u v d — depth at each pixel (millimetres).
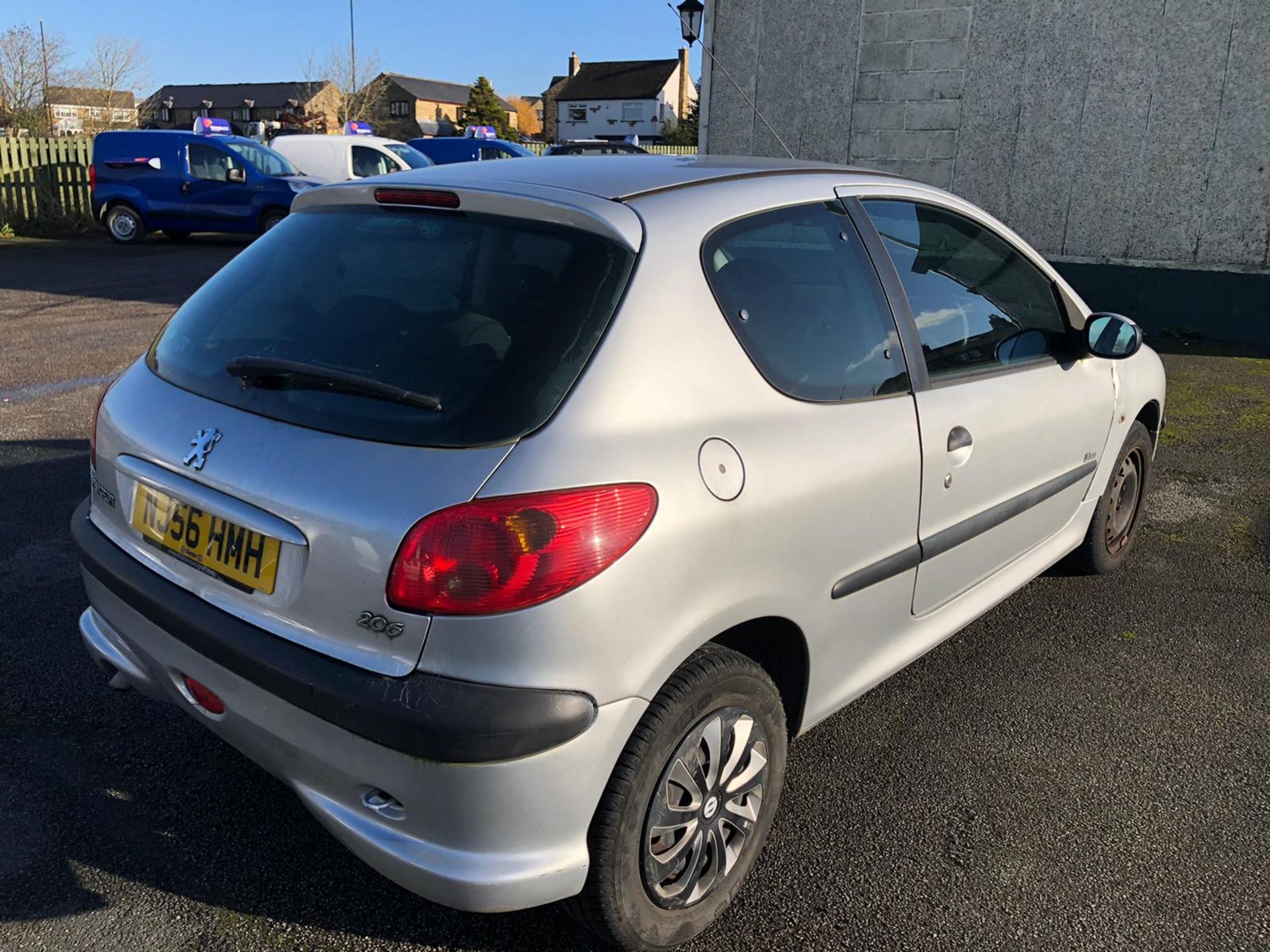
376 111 58969
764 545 2230
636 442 2010
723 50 11523
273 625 2045
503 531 1842
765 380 2342
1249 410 7312
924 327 2924
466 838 1905
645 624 1976
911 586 2869
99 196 17281
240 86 84125
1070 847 2711
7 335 9156
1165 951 2357
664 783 2107
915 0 10492
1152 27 9484
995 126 10398
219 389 2289
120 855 2559
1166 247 9859
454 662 1844
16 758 2938
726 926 2396
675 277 2223
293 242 2602
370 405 2049
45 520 4719
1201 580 4484
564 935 2350
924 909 2471
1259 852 2707
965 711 3393
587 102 84562
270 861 2562
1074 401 3621
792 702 2598
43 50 37750
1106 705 3445
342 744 1956
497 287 2184
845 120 11125
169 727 3127
